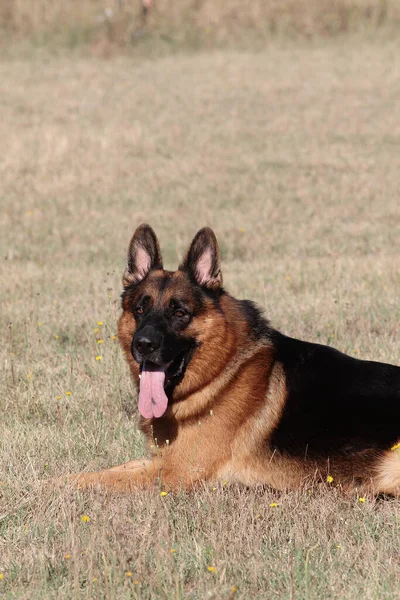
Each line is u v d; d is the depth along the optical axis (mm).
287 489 6066
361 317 10328
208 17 39344
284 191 20125
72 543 5215
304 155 23266
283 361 6305
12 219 18062
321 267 13227
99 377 8539
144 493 5992
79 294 11961
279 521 5648
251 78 33000
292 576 4770
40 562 5082
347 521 5598
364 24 38875
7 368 8820
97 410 7789
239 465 6195
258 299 11477
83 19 38875
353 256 14359
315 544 5297
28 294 12023
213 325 6195
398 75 32438
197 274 6395
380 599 4648
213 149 23922
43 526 5582
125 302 6586
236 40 38750
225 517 5695
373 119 27156
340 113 27969
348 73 33219
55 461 6711
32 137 24281
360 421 5941
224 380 6176
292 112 28297
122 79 33438
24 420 7723
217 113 28391
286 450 6055
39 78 33688
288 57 36375
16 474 6441
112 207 18938
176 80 33094
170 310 6164
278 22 39406
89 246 15961
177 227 17125
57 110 28406
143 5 38594
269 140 25016
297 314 10633
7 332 10133
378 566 4973
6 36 38625
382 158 22797
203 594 4738
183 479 6211
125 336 6559
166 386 6215
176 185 20734
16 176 21312
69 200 19500
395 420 5910
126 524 5613
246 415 6184
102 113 28094
